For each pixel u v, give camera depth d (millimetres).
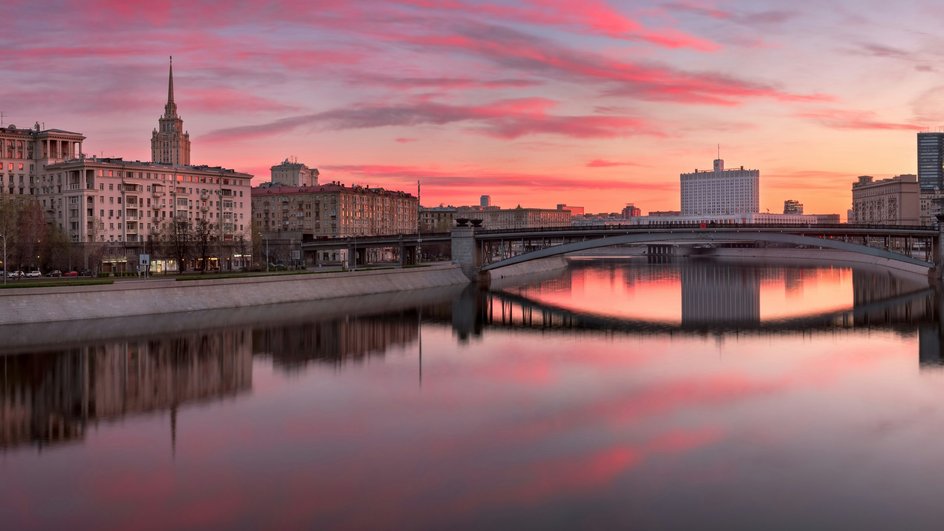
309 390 60406
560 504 36531
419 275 163625
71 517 35219
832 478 39688
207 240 168375
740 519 34844
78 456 43688
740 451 44125
